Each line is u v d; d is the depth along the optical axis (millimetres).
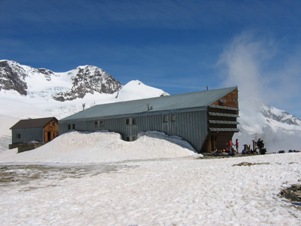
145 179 19156
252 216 10227
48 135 77938
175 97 48219
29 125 78688
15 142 80000
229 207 11438
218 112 39938
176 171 21750
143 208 12172
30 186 19359
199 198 13102
